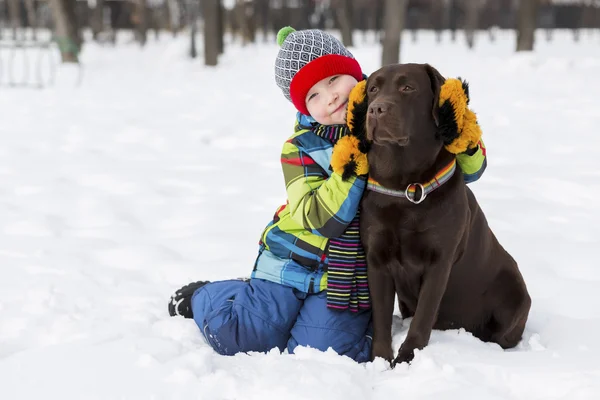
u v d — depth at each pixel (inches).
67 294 174.2
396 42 657.0
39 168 336.2
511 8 1803.6
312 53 141.5
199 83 753.0
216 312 140.9
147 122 478.6
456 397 113.2
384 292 135.5
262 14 1545.3
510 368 122.9
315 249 142.9
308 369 123.6
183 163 349.7
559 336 149.0
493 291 146.0
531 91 593.6
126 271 197.3
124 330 147.2
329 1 1628.9
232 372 124.3
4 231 237.1
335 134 140.3
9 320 155.5
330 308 138.1
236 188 296.2
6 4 1818.4
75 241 225.0
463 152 132.7
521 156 345.4
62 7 879.1
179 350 135.0
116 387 119.1
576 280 185.3
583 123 428.8
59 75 814.5
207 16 930.7
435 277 131.1
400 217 128.5
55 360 130.1
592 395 110.6
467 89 126.1
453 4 1573.6
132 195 283.3
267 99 599.5
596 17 1755.7
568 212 251.3
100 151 383.9
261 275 147.0
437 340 139.6
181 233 235.8
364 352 139.4
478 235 140.5
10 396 118.1
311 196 136.1
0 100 608.7
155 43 1486.2
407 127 120.1
